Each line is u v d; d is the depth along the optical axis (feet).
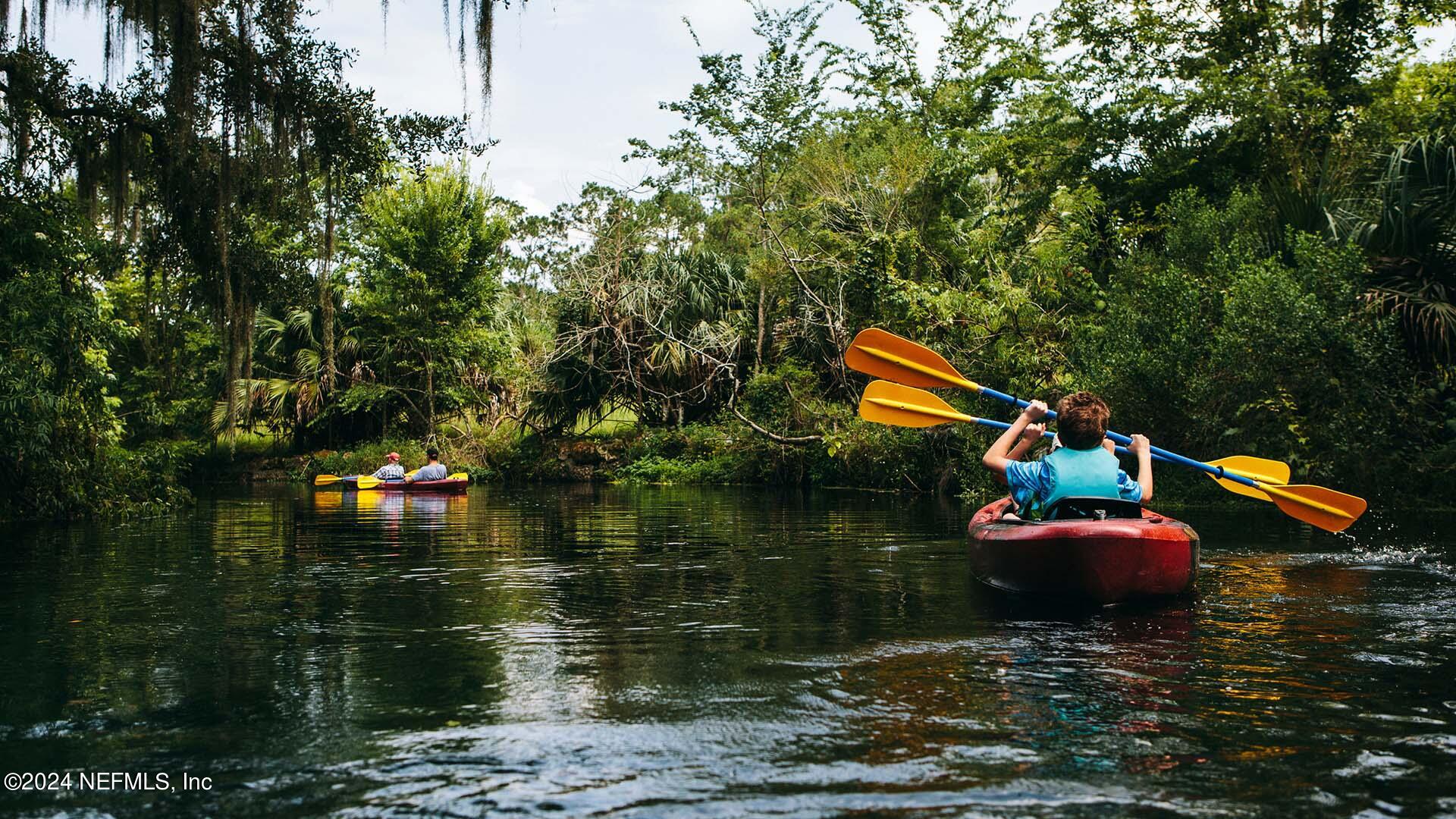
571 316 71.51
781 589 16.66
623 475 66.85
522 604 15.21
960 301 44.86
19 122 33.86
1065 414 16.15
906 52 61.16
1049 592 15.07
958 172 53.16
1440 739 8.07
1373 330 31.83
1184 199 42.65
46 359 29.86
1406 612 13.97
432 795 6.89
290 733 8.35
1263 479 19.62
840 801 6.71
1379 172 36.14
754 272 60.13
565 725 8.52
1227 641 12.01
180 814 6.59
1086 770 7.32
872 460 50.85
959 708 8.98
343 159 38.73
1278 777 7.18
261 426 80.79
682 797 6.80
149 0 31.48
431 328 73.20
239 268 38.81
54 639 12.42
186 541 25.73
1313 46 49.90
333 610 14.61
